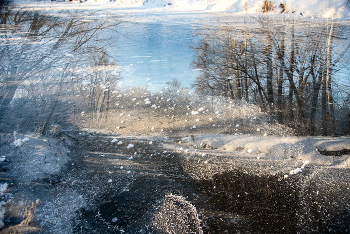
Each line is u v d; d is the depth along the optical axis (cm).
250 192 358
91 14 1533
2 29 1141
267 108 725
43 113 612
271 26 1277
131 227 296
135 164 437
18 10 1415
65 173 400
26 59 891
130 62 991
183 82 855
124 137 546
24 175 375
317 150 465
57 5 1686
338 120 652
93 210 323
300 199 340
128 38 1260
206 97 797
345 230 288
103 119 621
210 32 1285
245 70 912
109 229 292
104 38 1197
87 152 476
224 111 696
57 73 834
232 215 315
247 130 588
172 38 1264
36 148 453
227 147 495
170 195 354
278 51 995
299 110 703
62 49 1019
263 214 316
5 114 585
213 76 910
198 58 1020
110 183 379
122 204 334
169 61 997
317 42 1018
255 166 424
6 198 325
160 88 800
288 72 888
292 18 1424
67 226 294
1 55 894
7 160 404
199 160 449
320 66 881
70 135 539
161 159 455
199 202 340
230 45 1073
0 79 748
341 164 419
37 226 286
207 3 2302
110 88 780
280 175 394
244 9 1858
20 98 661
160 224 300
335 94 761
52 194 346
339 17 1323
